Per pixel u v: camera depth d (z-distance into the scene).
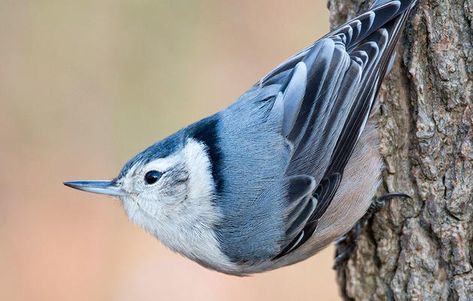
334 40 8.93
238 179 8.79
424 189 8.92
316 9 15.33
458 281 8.80
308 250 9.42
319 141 8.86
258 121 8.84
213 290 14.41
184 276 14.66
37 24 16.19
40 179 15.50
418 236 9.05
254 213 8.79
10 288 14.95
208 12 15.67
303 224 8.95
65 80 15.84
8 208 15.44
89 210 15.41
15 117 15.80
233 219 8.84
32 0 16.30
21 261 15.12
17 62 16.06
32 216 15.36
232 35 15.52
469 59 8.52
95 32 15.93
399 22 8.58
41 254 15.12
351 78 8.71
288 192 8.80
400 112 9.02
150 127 15.34
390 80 9.00
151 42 15.68
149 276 14.73
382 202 9.23
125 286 14.80
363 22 8.84
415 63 8.80
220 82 15.30
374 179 9.18
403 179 9.09
